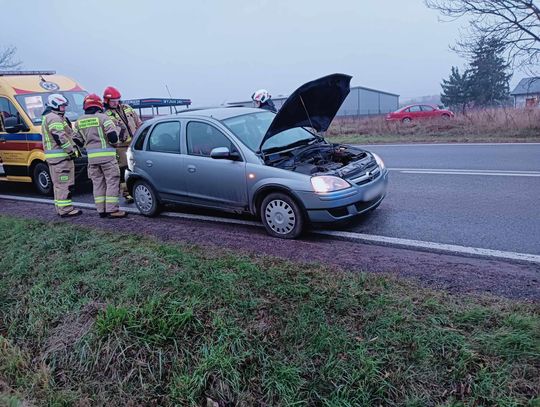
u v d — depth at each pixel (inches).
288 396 106.0
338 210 190.9
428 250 178.2
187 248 185.5
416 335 113.5
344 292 136.4
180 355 120.9
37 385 120.3
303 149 224.4
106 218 256.5
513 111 603.8
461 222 208.8
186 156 229.9
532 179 283.4
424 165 366.3
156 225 233.1
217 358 116.2
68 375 123.3
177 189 238.1
